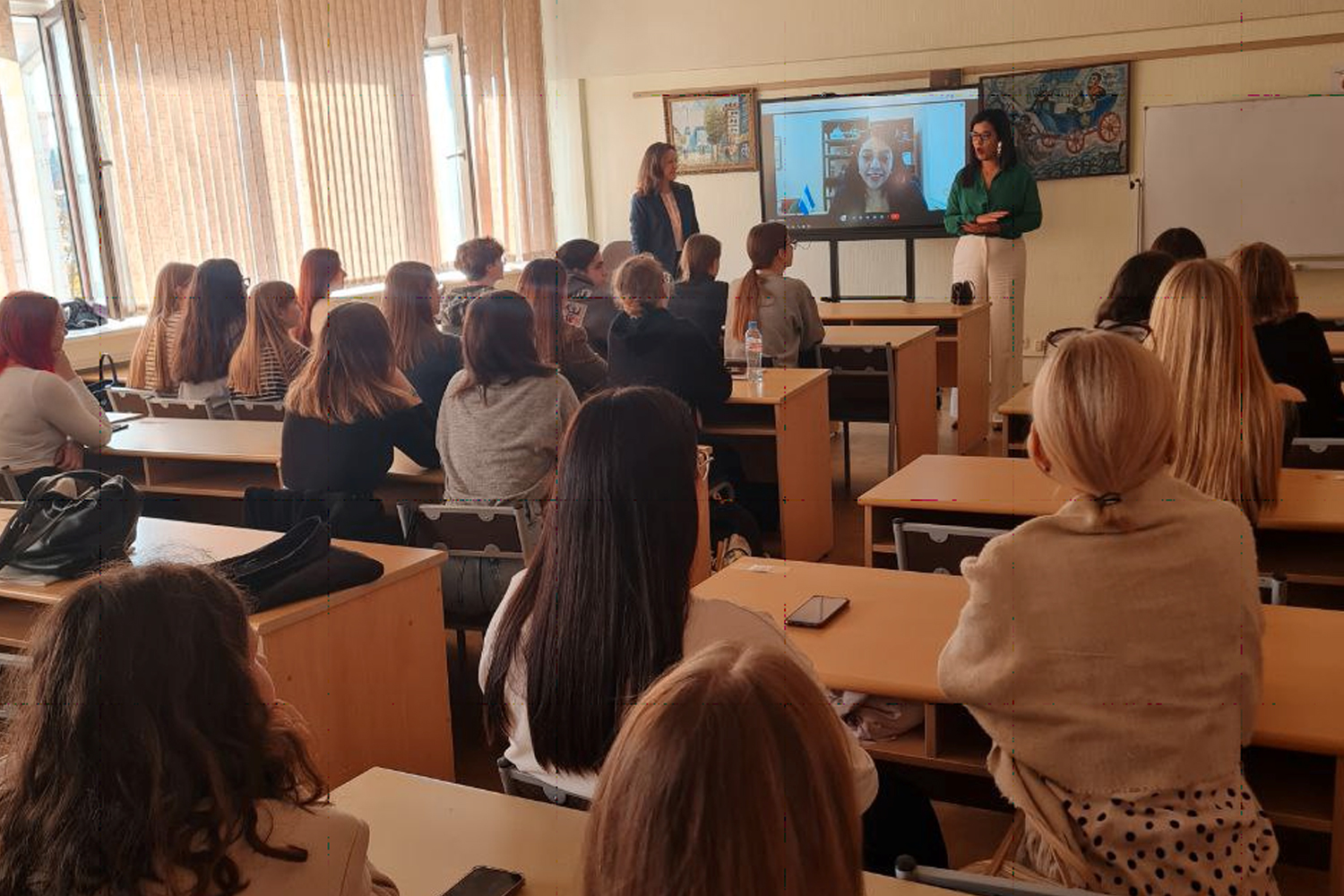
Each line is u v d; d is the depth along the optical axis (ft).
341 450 8.48
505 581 7.81
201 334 11.28
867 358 13.38
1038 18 19.89
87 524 6.34
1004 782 3.92
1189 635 3.73
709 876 1.73
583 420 3.51
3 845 2.56
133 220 16.42
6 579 6.35
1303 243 18.39
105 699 2.54
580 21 22.68
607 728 3.45
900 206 21.58
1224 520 3.79
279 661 6.10
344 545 7.40
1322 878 4.66
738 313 13.10
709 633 3.44
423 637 7.13
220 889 2.57
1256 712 4.01
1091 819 3.72
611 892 1.82
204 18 17.17
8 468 8.73
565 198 23.31
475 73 21.42
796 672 1.91
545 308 10.13
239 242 17.89
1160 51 19.22
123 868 2.49
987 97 20.44
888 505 7.66
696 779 1.75
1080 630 3.76
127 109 16.29
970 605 3.94
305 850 2.72
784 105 21.94
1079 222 19.94
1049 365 3.85
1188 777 3.72
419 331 10.09
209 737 2.62
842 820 1.81
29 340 8.91
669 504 3.44
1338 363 11.74
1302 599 7.33
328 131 19.08
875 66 21.34
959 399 15.87
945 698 4.64
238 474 10.55
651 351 10.11
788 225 22.38
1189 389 5.93
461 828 3.80
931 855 4.67
